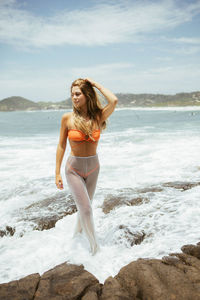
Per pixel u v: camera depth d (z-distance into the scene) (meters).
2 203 5.25
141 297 2.17
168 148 10.91
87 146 3.07
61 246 3.39
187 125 23.17
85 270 2.57
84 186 3.11
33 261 3.07
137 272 2.37
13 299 2.17
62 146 3.20
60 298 2.18
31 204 4.99
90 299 2.12
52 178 7.02
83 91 3.00
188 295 2.03
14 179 7.04
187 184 5.64
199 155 9.20
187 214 4.03
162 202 4.67
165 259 2.58
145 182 6.32
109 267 2.79
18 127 27.11
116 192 5.46
